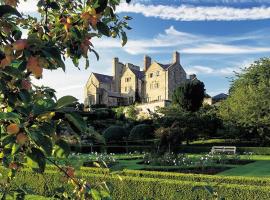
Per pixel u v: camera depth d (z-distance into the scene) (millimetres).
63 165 2465
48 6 2494
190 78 75312
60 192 2611
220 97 69312
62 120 1831
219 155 24828
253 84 45688
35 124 1756
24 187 2820
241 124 42000
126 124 50219
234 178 12820
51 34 2457
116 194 12477
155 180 12047
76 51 2387
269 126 40219
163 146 22797
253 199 10648
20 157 2182
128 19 2889
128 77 74562
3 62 1732
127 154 33781
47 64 1945
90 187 2379
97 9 2209
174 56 70875
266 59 45188
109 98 74250
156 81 70750
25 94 1796
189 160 22344
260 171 19531
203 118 42531
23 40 1732
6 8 1819
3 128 1895
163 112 43500
